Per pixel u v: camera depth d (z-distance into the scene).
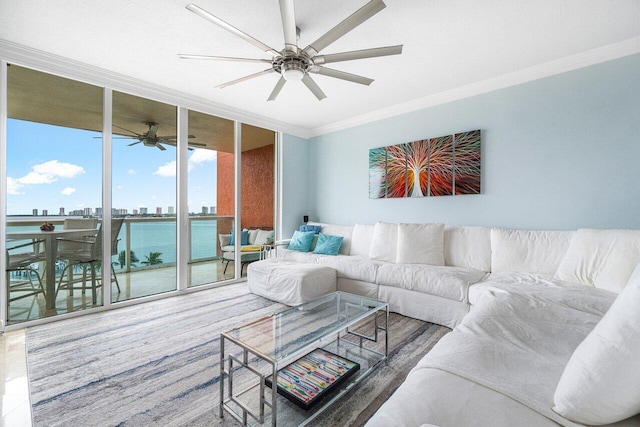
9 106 2.57
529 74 2.93
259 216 4.70
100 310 2.99
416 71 2.99
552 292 1.96
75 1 1.98
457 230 3.24
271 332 1.69
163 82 3.24
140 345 2.25
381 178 4.11
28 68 2.64
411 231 3.32
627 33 2.35
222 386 1.53
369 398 1.63
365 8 1.62
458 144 3.41
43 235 2.75
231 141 4.15
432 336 2.38
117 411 1.54
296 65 2.11
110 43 2.49
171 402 1.61
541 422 0.79
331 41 1.91
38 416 1.50
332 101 3.81
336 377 1.63
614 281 2.01
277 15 2.14
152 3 2.00
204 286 3.82
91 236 2.99
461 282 2.47
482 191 3.28
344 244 4.15
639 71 2.44
